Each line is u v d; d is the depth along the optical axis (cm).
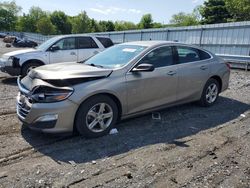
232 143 468
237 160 407
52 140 465
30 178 350
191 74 606
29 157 407
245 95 818
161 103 560
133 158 408
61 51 1048
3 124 536
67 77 443
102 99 470
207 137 493
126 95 496
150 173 367
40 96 433
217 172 373
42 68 498
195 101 665
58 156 411
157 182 346
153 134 501
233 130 530
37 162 393
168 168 381
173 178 356
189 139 482
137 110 523
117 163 392
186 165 390
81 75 455
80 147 441
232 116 614
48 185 335
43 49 1030
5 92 828
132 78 502
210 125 555
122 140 471
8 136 479
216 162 400
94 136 474
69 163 390
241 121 583
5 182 340
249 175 366
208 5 5506
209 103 678
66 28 10100
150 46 551
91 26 9181
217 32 1877
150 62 538
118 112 505
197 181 350
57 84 436
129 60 517
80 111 451
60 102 431
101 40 1148
